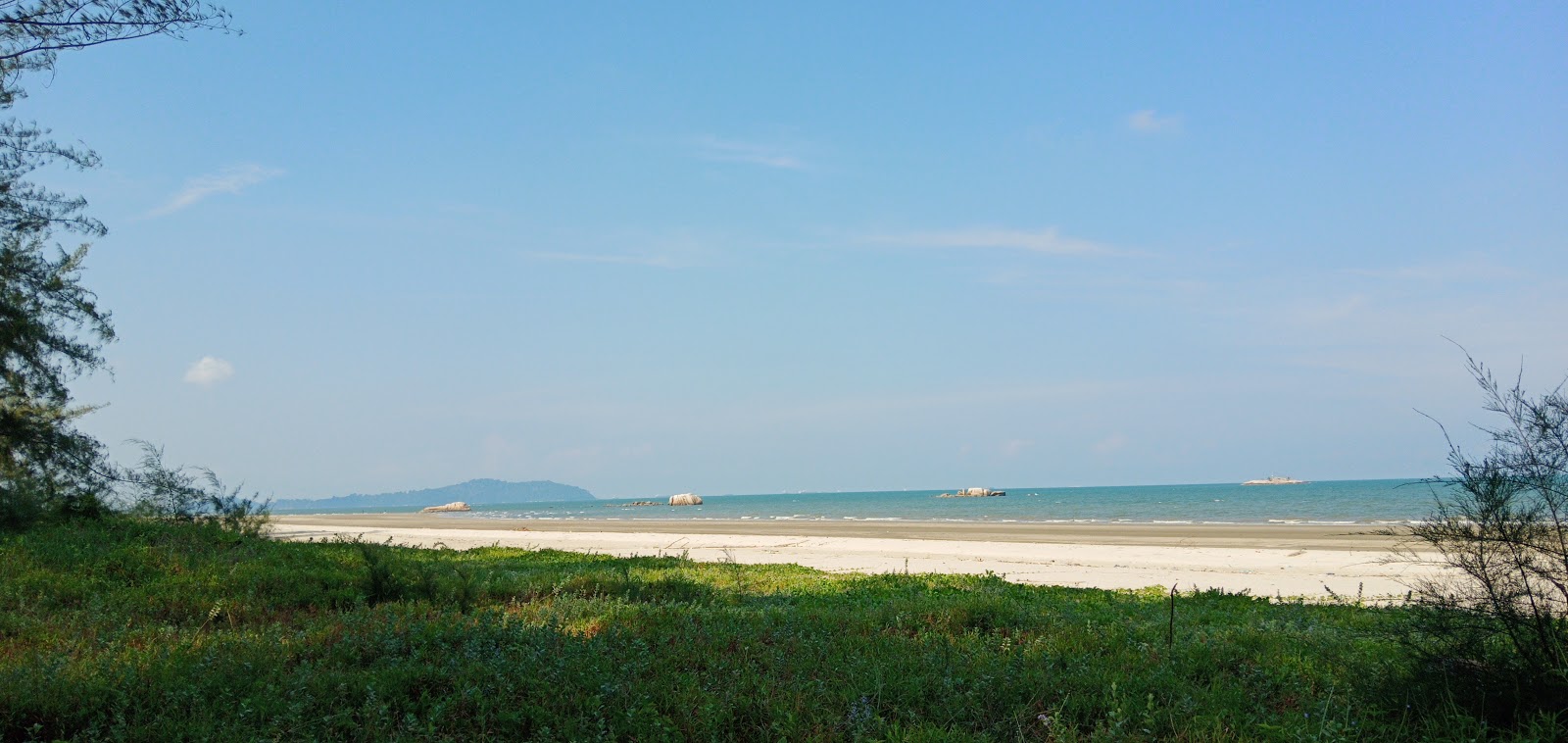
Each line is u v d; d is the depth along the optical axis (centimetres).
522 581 1506
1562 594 641
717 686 729
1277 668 820
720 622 1041
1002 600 1234
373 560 1352
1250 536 3434
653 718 650
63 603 1150
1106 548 2884
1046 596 1520
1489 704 642
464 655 804
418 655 815
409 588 1312
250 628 982
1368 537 3152
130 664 756
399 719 657
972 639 949
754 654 861
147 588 1232
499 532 4569
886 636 965
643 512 11544
